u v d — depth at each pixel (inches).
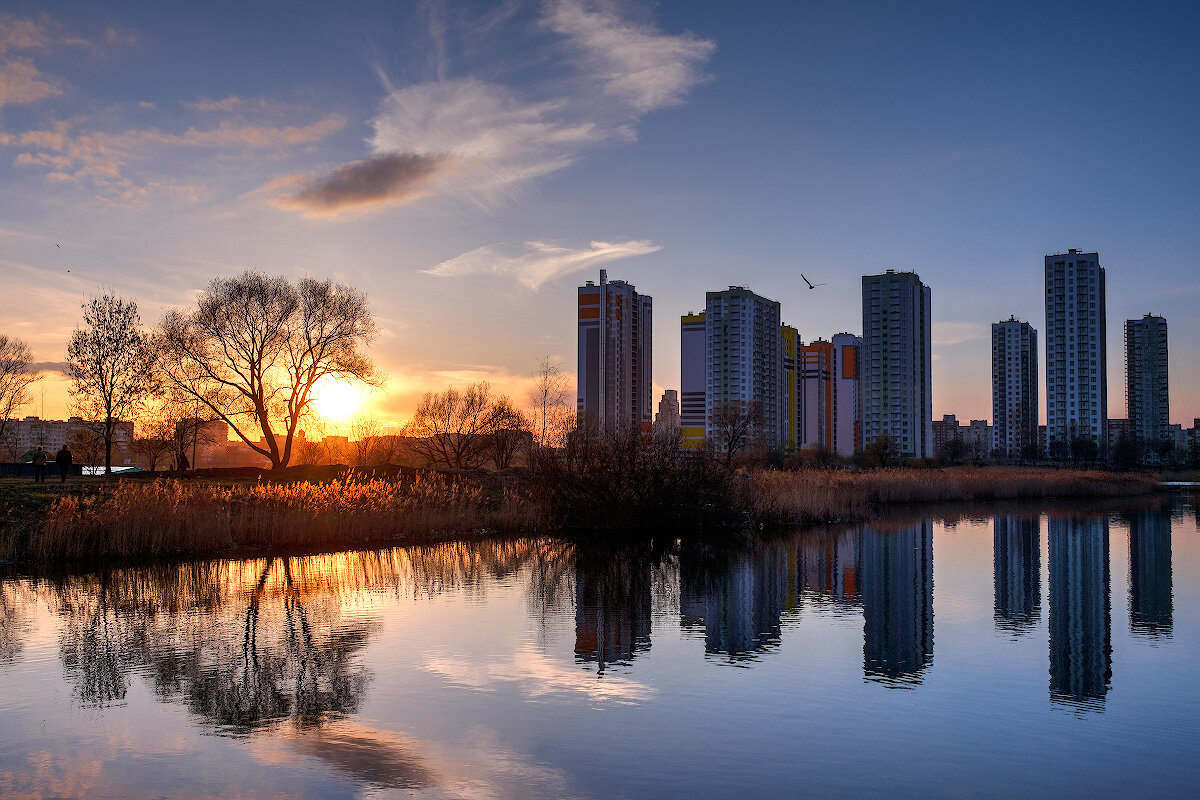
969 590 897.5
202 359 2016.5
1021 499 2460.6
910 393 6373.0
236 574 941.2
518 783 360.8
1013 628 704.4
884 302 6427.2
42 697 478.0
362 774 369.7
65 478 1578.5
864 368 6501.0
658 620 714.2
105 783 358.6
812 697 493.7
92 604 757.9
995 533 1496.1
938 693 505.0
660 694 494.3
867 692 505.0
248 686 500.1
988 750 409.1
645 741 414.3
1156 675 553.6
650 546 1261.1
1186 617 758.5
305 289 2097.7
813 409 7160.4
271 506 1245.1
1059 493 2596.0
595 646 614.5
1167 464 6461.6
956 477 2578.7
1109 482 2748.5
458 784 359.3
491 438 2807.6
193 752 394.9
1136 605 818.8
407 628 665.0
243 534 1160.8
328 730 427.2
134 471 2103.8
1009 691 512.4
